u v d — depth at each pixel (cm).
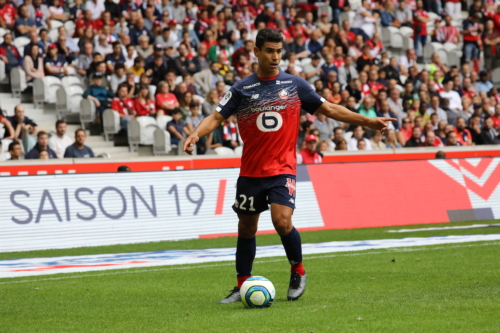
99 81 6159
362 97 7162
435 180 5475
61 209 4247
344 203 5109
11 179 4150
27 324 1814
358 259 3170
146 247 4122
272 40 2023
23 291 2477
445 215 5406
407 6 9369
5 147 5250
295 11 8612
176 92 6309
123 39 6794
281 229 2045
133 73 6216
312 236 4469
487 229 4641
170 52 6775
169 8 7738
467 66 8394
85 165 4856
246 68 6800
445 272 2644
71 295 2352
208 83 6700
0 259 3681
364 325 1644
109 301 2194
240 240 2119
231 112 2056
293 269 2111
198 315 1872
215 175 4775
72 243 4222
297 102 2061
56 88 6116
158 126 5997
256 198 2059
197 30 7506
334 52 7762
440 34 9225
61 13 7300
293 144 2077
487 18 9119
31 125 5412
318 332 1576
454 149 6344
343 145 5934
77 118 6278
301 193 4972
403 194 5328
